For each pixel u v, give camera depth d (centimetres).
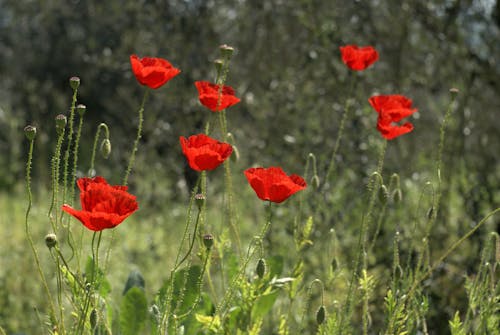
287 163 507
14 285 446
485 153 497
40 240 474
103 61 841
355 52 298
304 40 581
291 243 423
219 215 548
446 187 449
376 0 559
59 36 1039
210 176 641
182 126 699
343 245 430
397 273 274
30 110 1005
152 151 695
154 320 264
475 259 403
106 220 191
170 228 565
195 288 275
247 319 278
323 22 532
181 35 724
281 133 522
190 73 718
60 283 219
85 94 987
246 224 495
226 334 275
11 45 1098
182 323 277
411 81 563
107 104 916
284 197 222
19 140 627
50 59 1048
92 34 936
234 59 649
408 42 557
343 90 507
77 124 1012
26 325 412
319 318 238
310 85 534
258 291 271
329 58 521
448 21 532
